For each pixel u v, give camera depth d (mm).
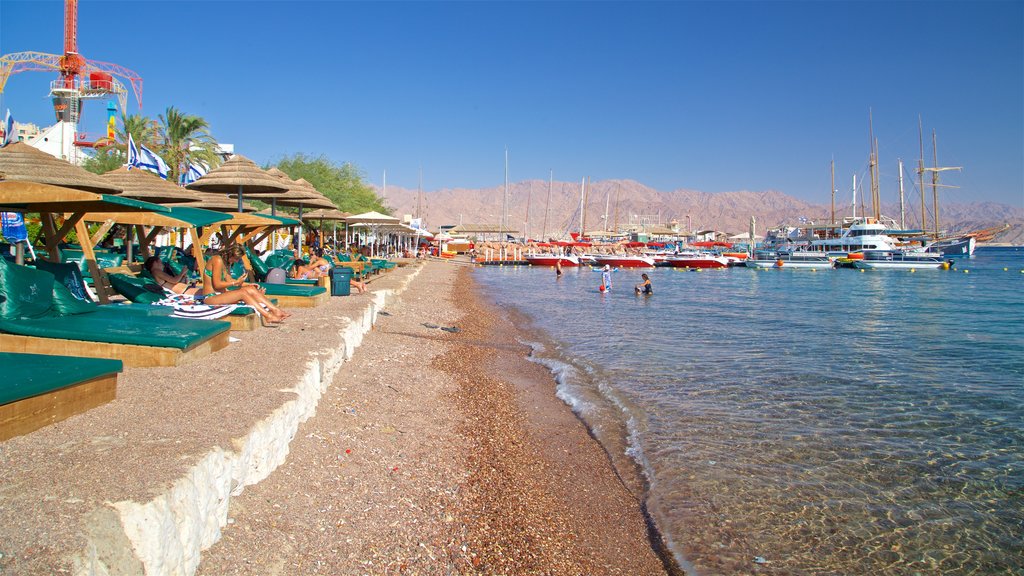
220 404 5320
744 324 22625
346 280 16000
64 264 8117
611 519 6258
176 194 12672
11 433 4199
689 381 12242
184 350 6672
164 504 3422
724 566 5441
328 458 6141
